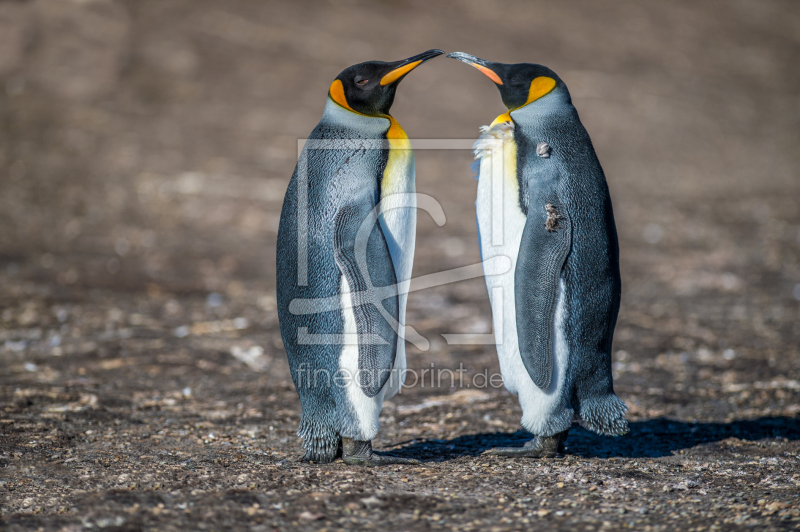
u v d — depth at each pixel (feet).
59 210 91.20
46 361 48.03
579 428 36.22
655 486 27.07
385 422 38.17
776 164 134.41
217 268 75.87
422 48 172.14
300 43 166.91
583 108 155.12
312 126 129.39
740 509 24.09
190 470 28.73
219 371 47.50
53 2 163.94
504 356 28.96
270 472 28.17
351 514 23.86
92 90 136.05
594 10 229.45
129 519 23.25
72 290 65.87
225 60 154.61
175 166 109.29
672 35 223.30
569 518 23.85
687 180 121.29
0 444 31.76
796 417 38.32
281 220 28.68
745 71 204.23
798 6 272.10
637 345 54.54
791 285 72.54
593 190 28.22
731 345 54.39
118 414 37.70
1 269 70.54
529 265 27.40
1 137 114.32
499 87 29.84
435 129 130.52
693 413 39.63
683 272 77.10
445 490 26.25
